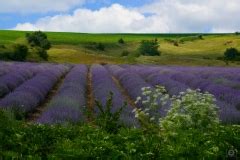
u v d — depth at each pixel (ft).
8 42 380.37
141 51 433.89
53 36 582.76
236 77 111.96
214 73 129.18
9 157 27.35
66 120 46.09
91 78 137.59
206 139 29.43
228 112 50.60
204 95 34.40
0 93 73.36
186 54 451.12
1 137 30.12
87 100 79.82
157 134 31.22
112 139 30.14
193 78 104.17
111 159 27.20
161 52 462.19
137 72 147.02
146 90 35.19
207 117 32.96
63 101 58.90
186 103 33.78
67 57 313.53
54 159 27.22
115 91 76.69
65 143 29.37
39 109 66.23
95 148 27.91
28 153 28.73
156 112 35.42
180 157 27.17
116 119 36.68
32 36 377.09
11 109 53.57
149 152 27.35
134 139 30.17
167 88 85.76
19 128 32.55
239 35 596.70
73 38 579.07
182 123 32.17
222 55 430.61
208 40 564.71
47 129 32.91
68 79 107.04
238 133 30.76
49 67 161.68
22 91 66.54
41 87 80.48
